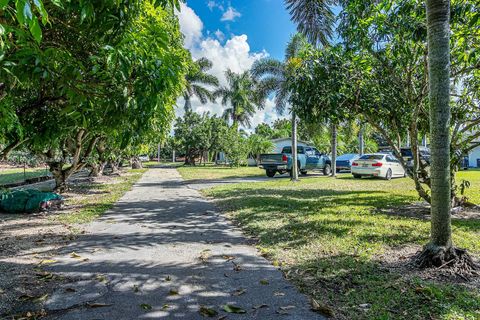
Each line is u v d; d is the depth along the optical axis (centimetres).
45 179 1527
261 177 1906
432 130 388
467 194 975
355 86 644
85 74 309
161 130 912
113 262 416
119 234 564
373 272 370
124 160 2647
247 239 533
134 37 285
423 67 653
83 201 958
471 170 2270
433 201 390
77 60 314
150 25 313
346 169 2289
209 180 1711
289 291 328
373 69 677
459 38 570
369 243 483
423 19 560
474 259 411
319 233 542
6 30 216
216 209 816
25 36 241
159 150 5506
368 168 1623
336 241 495
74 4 246
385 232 541
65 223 653
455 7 529
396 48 602
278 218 668
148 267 398
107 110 289
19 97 441
